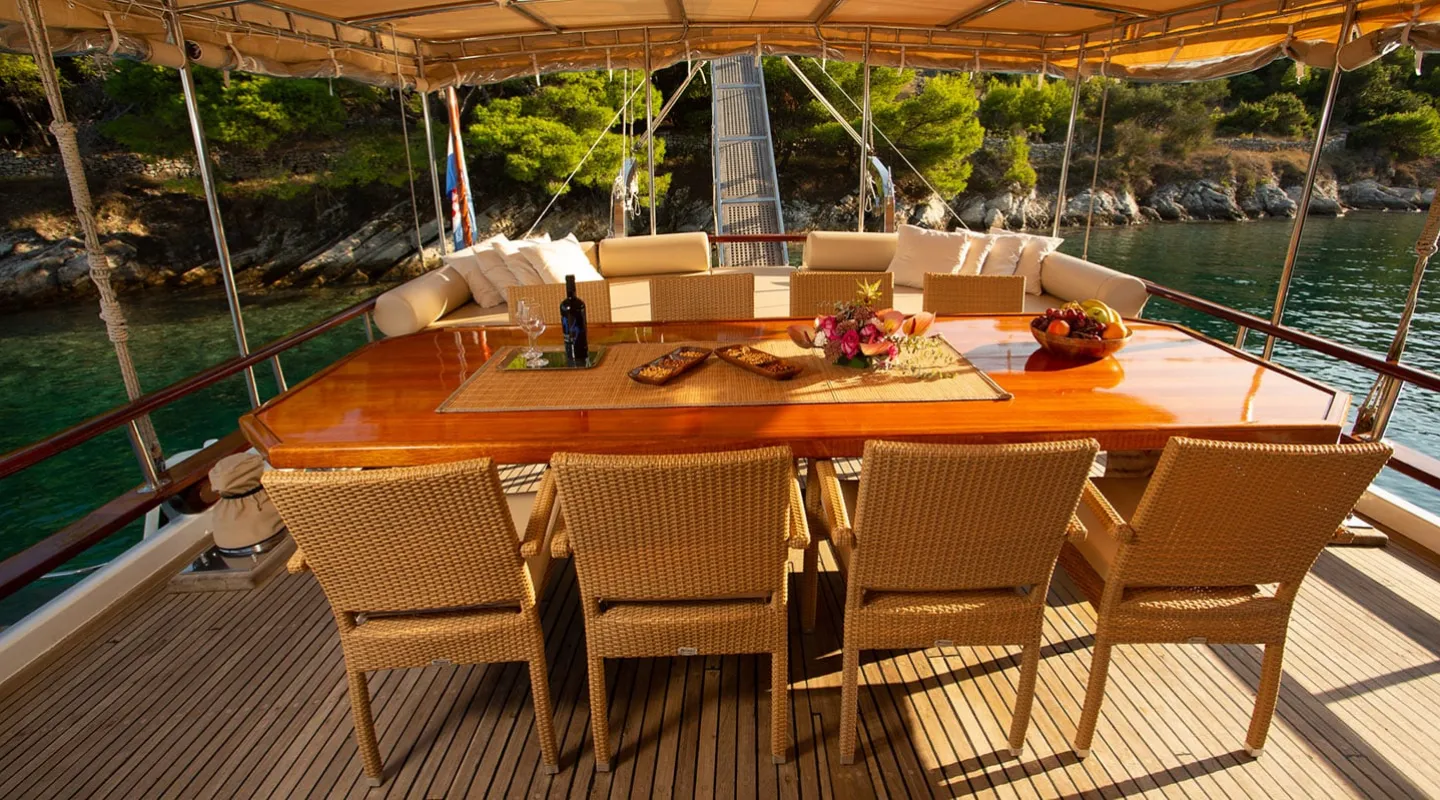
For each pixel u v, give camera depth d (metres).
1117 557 1.61
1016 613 1.64
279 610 2.41
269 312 16.14
